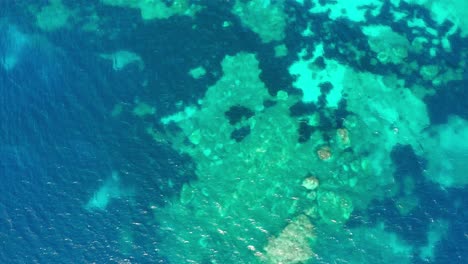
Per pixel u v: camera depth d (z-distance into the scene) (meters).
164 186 32.25
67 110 34.12
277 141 33.12
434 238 30.20
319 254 29.94
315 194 31.52
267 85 34.97
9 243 30.31
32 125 33.66
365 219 30.86
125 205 31.69
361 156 32.75
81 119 33.91
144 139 33.50
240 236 30.62
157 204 31.72
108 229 30.97
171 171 32.62
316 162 32.44
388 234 30.44
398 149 32.97
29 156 32.78
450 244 29.97
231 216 31.22
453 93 34.56
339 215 30.98
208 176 32.44
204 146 33.31
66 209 31.42
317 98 34.72
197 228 31.00
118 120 33.97
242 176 32.25
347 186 31.83
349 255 29.86
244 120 33.84
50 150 32.97
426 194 31.48
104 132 33.59
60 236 30.64
